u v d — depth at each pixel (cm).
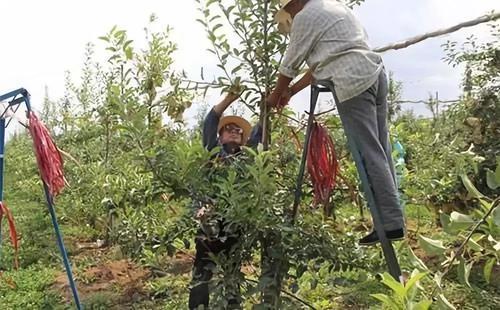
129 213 435
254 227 352
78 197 821
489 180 249
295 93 373
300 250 360
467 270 250
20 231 847
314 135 361
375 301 525
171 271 629
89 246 779
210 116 415
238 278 367
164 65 484
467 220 252
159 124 439
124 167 579
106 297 593
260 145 342
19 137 1692
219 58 390
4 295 626
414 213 775
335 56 333
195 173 363
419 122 872
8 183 1264
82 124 966
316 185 359
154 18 530
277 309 358
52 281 658
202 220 371
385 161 329
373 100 333
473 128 635
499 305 517
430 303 226
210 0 379
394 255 313
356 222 425
